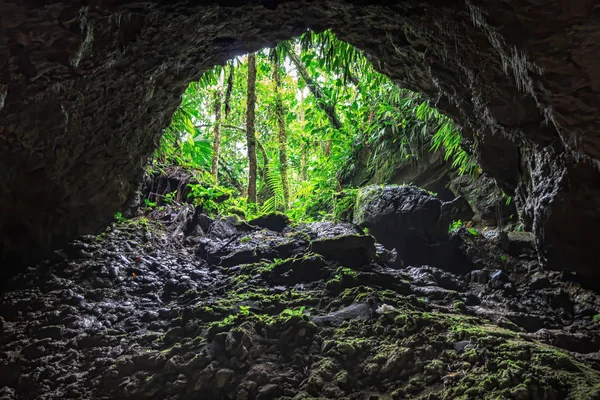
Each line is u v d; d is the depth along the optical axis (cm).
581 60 243
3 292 379
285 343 316
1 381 301
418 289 415
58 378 296
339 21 361
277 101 830
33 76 265
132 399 281
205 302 369
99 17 252
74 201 427
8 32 227
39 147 351
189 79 420
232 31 358
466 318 345
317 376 282
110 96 357
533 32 243
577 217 365
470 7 260
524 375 249
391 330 314
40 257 414
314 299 370
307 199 848
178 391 283
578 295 446
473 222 636
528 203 430
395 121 755
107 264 423
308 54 706
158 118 453
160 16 292
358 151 855
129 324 355
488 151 438
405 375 277
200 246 506
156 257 469
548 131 344
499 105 349
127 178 486
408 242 547
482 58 315
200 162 788
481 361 272
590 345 367
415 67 403
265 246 481
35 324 342
